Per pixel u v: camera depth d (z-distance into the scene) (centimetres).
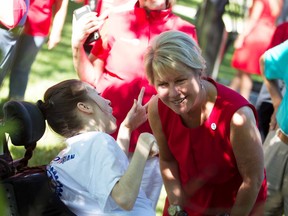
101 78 759
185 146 585
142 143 500
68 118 536
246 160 567
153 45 539
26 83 1145
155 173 729
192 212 618
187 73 532
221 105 559
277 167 745
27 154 512
